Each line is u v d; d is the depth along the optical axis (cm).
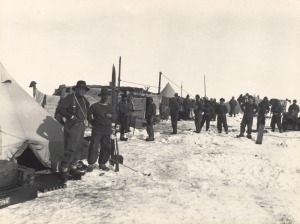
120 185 609
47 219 437
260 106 1580
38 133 646
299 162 869
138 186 606
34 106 693
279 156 947
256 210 504
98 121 688
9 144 597
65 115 606
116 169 705
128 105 1205
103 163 710
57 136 675
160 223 439
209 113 1597
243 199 558
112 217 451
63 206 486
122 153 929
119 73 1271
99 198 529
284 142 1245
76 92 627
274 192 614
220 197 562
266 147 1125
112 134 744
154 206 501
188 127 1812
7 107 643
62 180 596
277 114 1627
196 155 916
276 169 774
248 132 1345
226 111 1502
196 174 718
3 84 675
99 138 690
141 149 1005
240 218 468
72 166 639
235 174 731
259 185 662
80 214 458
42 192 549
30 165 678
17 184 500
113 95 851
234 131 1631
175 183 637
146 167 763
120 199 524
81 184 607
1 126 607
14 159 591
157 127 1794
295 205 538
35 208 475
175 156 904
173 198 543
